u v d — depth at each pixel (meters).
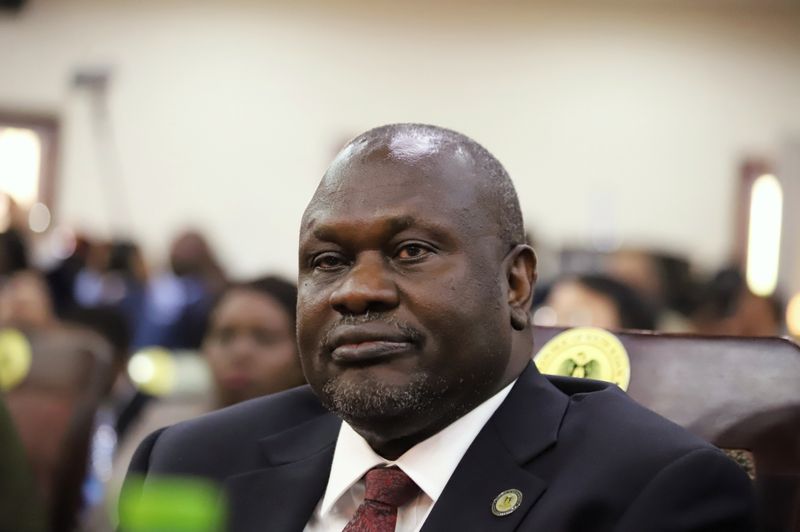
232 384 7.16
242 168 26.41
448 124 26.50
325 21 26.45
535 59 26.53
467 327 3.49
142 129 26.30
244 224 26.41
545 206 26.45
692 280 15.23
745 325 12.23
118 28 26.31
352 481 3.75
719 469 3.43
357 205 3.51
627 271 14.94
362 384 3.44
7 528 5.40
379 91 26.53
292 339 7.23
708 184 26.56
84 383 7.52
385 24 26.50
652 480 3.42
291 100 26.45
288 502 3.85
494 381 3.66
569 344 4.44
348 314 3.48
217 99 26.41
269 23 26.44
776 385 4.11
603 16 26.58
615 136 26.58
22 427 7.35
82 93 26.17
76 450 7.39
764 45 26.50
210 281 16.39
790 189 26.17
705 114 26.58
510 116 26.53
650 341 4.35
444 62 26.48
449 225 3.50
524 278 3.74
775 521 4.00
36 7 26.19
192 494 1.72
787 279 25.81
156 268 25.86
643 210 26.50
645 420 3.64
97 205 26.23
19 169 26.08
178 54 26.39
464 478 3.58
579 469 3.53
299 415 4.23
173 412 11.29
